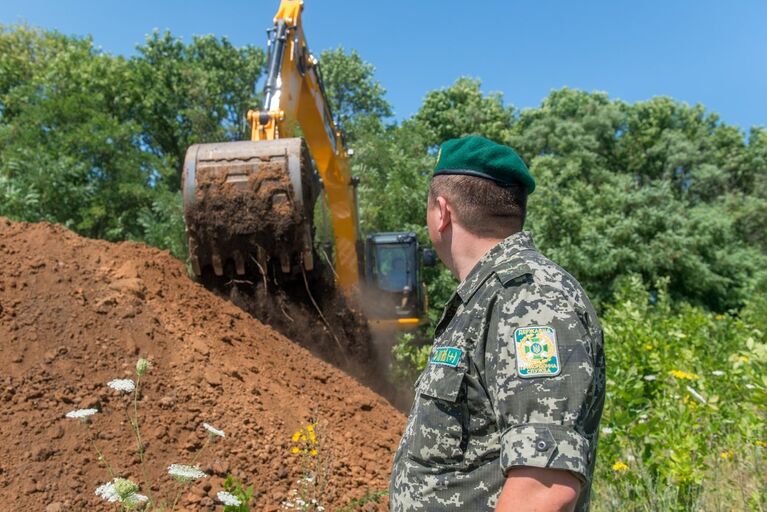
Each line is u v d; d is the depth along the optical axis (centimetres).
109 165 1891
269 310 638
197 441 352
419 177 1992
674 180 3203
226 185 609
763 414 466
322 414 461
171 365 413
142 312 455
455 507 163
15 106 2275
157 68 2809
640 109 3359
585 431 160
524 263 170
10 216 1455
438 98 3241
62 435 325
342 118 3309
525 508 142
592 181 2762
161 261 586
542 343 153
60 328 408
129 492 208
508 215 184
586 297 170
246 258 631
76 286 457
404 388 903
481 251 184
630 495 366
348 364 737
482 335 165
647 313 1101
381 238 1171
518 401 150
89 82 2338
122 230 1859
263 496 331
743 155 3198
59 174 1672
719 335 938
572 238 2058
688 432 395
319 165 979
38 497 289
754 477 367
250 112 699
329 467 348
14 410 331
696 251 2233
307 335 664
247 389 427
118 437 335
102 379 375
